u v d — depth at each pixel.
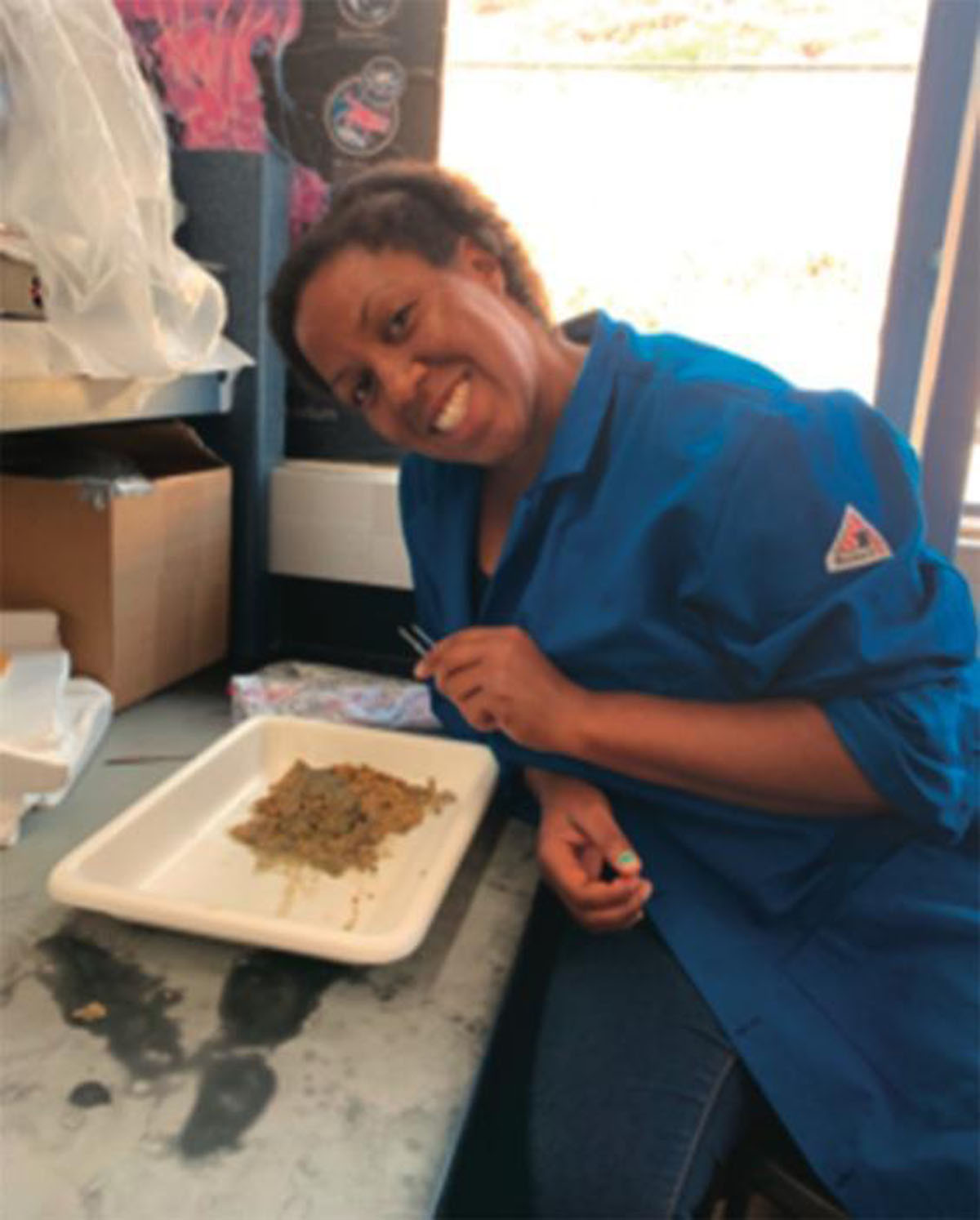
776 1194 0.79
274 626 1.55
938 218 1.30
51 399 0.96
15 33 0.85
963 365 1.31
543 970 0.83
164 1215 0.48
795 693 0.76
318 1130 0.55
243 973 0.69
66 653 1.09
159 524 1.21
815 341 1.43
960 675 0.78
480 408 0.78
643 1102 0.68
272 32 1.38
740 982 0.76
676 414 0.80
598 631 0.80
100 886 0.70
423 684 1.31
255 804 0.96
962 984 0.73
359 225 0.76
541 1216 0.63
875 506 0.74
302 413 1.52
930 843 0.79
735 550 0.74
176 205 1.29
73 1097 0.56
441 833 0.91
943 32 1.23
